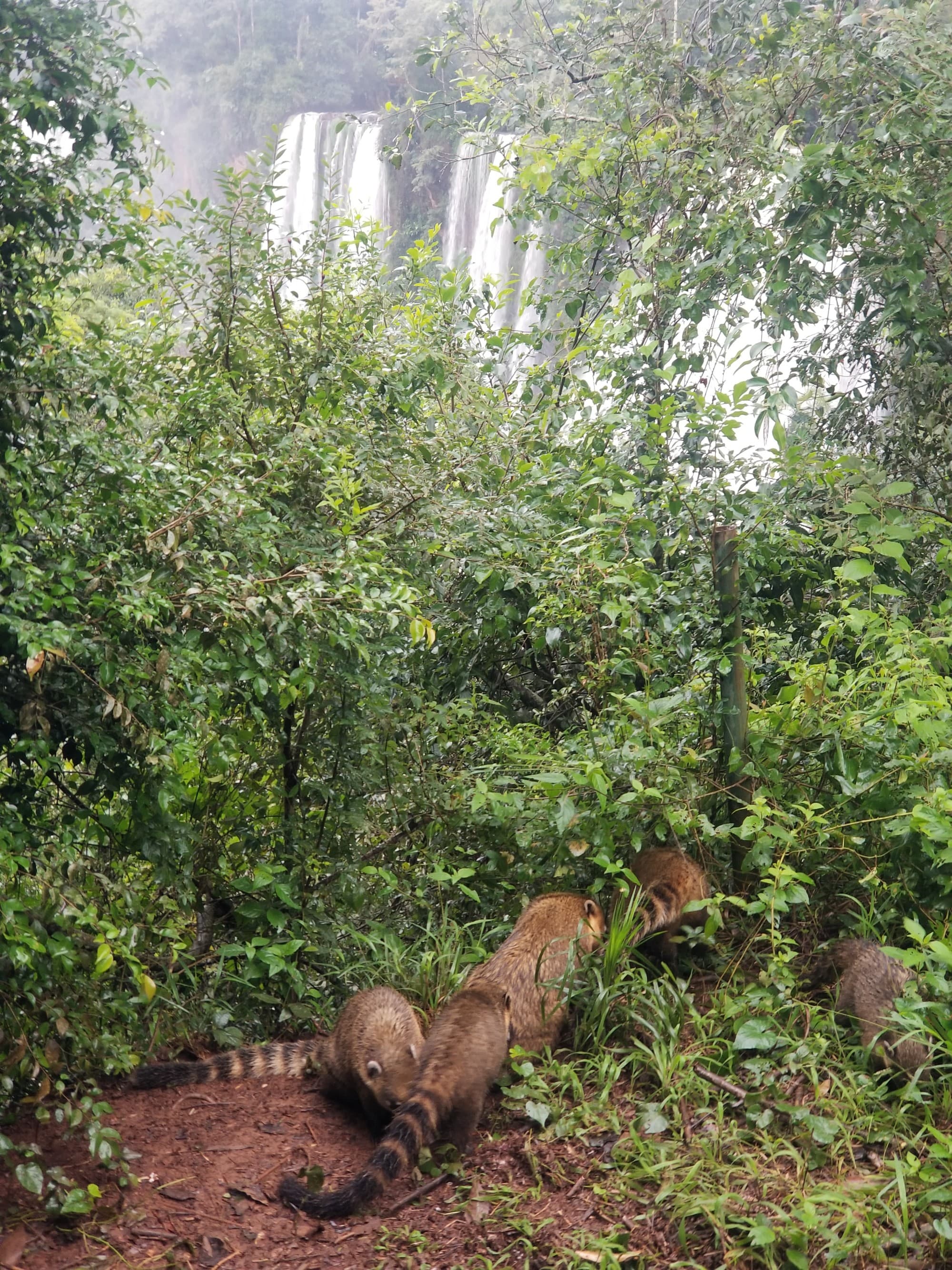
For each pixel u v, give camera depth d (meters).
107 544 4.11
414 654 6.62
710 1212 3.32
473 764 6.14
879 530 5.43
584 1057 4.22
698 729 5.51
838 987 4.29
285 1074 4.44
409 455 6.61
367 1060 4.01
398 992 4.75
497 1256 3.33
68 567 3.68
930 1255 3.16
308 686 4.62
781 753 5.03
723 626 5.31
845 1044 4.08
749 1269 3.21
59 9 4.05
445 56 10.04
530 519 6.42
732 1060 4.06
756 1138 3.68
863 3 8.79
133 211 4.47
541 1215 3.48
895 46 7.44
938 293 7.79
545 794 5.33
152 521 4.26
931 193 7.36
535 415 7.80
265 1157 3.85
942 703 4.64
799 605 6.45
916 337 7.41
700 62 9.62
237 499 4.40
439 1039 3.83
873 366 8.72
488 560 6.30
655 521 6.87
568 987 4.33
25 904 3.40
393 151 10.20
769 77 8.45
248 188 6.36
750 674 5.91
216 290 6.57
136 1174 3.70
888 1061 3.85
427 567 6.41
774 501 6.75
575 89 9.67
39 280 4.31
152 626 4.00
